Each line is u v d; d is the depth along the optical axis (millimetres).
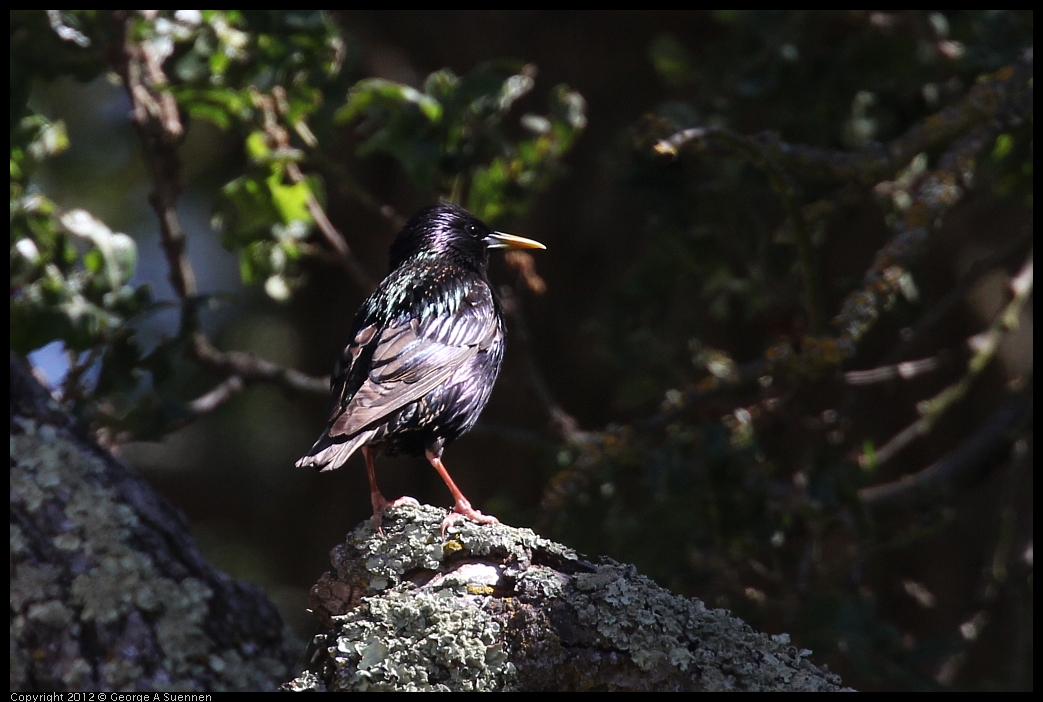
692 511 9555
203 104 10562
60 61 10352
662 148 8555
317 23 10250
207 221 18641
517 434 11398
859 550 9719
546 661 5574
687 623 5777
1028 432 11273
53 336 9516
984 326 14398
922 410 11625
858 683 12680
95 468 6355
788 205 9266
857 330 9250
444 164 11172
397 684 5473
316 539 18656
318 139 11102
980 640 13211
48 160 17453
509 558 5961
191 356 11289
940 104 11719
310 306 18203
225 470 19469
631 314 11609
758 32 10883
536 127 11445
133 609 6016
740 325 14477
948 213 13844
